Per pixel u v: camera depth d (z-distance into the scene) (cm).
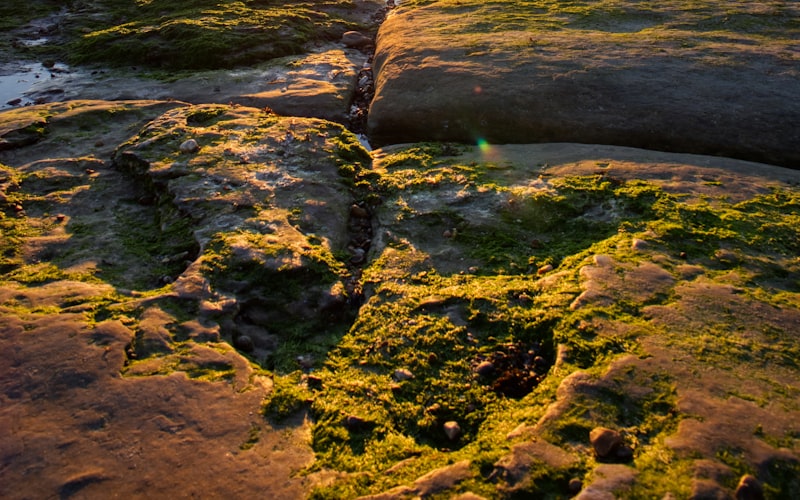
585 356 427
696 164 724
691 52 1003
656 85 891
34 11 1838
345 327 507
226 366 433
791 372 405
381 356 457
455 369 441
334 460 370
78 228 630
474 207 644
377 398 419
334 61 1252
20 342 445
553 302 484
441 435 397
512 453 354
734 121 816
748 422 363
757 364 411
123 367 426
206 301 495
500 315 483
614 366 409
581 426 366
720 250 548
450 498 333
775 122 807
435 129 895
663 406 377
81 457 362
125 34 1393
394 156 791
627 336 438
